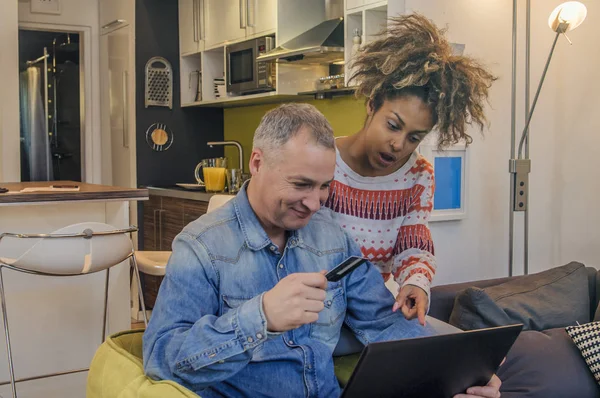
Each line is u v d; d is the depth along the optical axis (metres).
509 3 3.19
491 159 3.18
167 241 4.91
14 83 5.17
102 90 5.82
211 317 1.30
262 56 4.21
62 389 3.18
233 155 5.59
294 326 1.22
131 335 1.65
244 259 1.46
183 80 5.40
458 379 1.34
